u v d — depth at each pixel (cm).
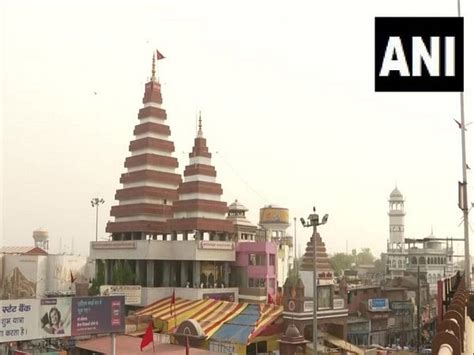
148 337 4981
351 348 5888
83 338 5762
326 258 7781
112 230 7744
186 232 7350
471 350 1761
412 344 7894
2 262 9862
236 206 8688
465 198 3450
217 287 7100
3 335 4234
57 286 9712
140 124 7850
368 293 7969
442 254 13000
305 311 5631
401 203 14162
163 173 7706
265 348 5528
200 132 7462
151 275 7175
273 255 7369
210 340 5481
